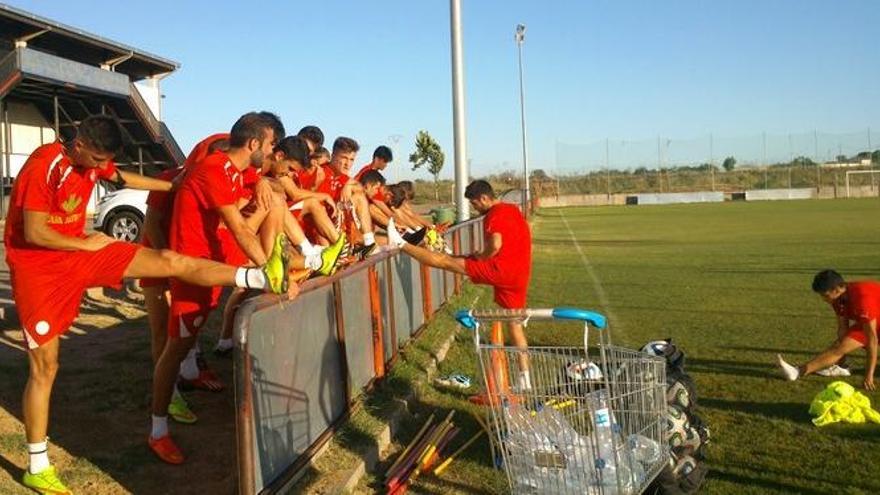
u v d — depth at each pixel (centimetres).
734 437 524
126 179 492
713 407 592
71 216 405
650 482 405
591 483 393
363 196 740
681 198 5300
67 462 438
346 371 525
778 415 571
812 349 788
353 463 461
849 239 2059
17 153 2623
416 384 630
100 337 707
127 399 541
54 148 388
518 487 408
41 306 386
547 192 5631
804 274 1382
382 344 623
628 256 1772
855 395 556
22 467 419
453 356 773
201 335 747
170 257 409
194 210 472
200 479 431
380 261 637
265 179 535
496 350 413
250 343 371
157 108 3347
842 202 4309
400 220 913
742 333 870
